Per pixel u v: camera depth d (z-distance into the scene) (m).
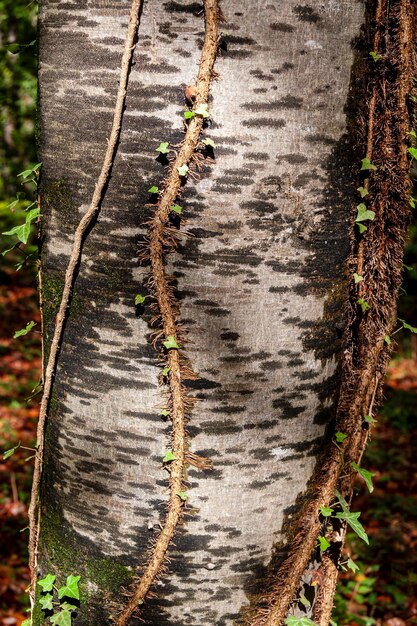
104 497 2.03
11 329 7.69
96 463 2.03
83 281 2.00
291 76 1.92
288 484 2.04
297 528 2.07
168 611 2.03
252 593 2.05
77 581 2.06
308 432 2.04
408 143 2.13
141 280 1.96
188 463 1.99
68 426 2.05
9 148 10.27
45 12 2.01
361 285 2.11
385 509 4.69
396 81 2.09
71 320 2.03
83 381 2.03
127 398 2.00
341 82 1.97
